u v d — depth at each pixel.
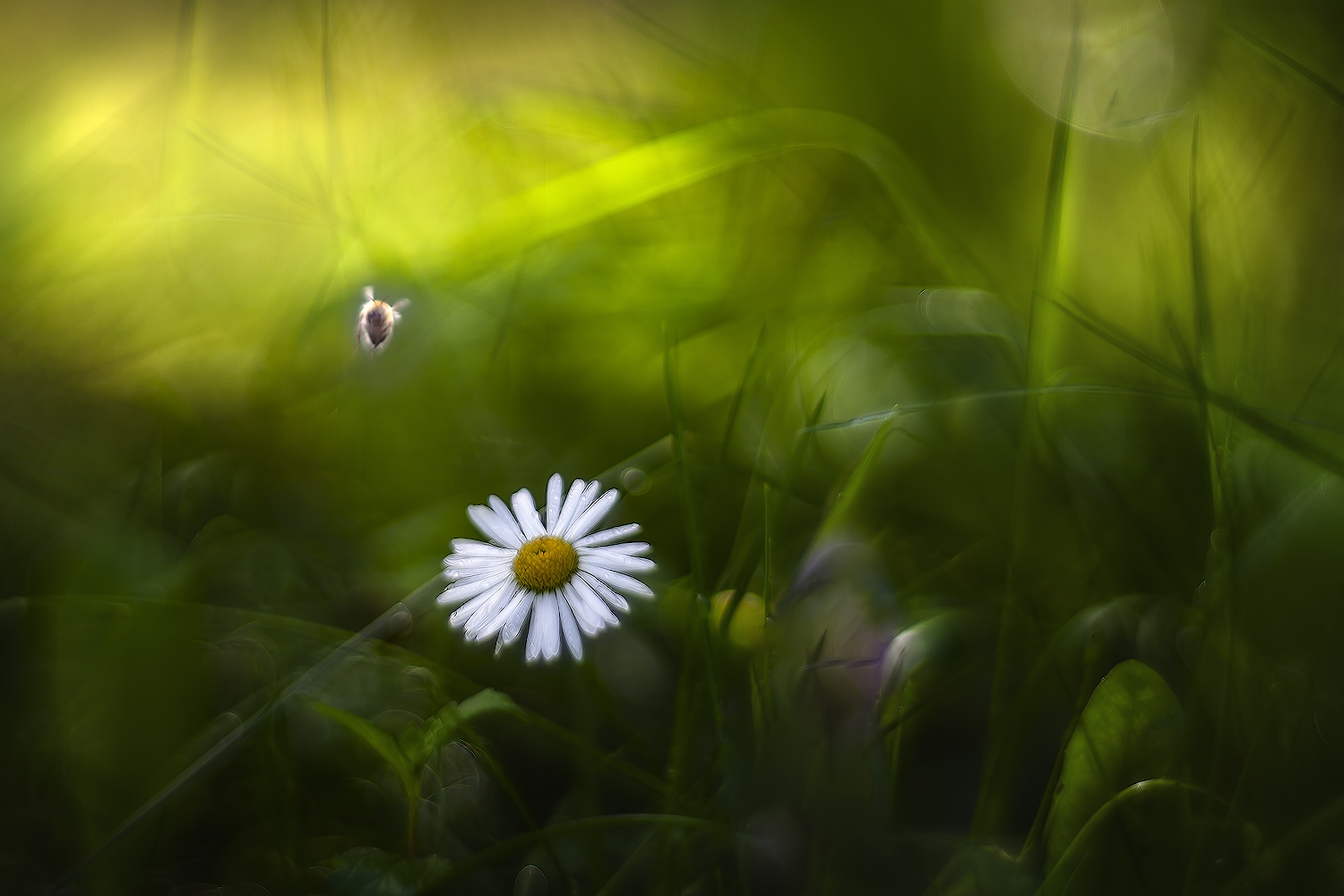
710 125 0.48
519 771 0.43
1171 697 0.40
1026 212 0.49
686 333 0.49
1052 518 0.44
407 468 0.47
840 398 0.47
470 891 0.41
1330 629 0.40
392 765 0.41
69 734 0.42
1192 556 0.43
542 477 0.47
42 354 0.49
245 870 0.42
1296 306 0.45
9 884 0.41
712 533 0.45
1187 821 0.40
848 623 0.42
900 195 0.47
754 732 0.42
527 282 0.49
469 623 0.42
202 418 0.48
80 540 0.44
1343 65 0.46
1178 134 0.47
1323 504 0.42
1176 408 0.45
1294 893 0.39
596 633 0.42
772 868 0.41
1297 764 0.40
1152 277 0.46
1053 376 0.45
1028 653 0.43
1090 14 0.48
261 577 0.45
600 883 0.41
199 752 0.42
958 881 0.40
